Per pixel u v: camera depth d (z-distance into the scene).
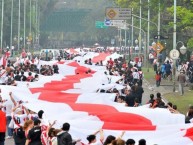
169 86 74.75
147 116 28.12
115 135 26.27
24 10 173.50
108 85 43.88
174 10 69.69
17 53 153.88
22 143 31.80
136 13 124.50
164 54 103.12
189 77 73.00
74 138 26.98
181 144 24.34
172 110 30.28
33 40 195.25
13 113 32.47
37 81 44.16
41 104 31.14
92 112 29.16
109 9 111.19
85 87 43.12
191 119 31.41
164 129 26.11
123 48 175.38
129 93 40.91
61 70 58.44
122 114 28.05
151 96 39.28
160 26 101.44
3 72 54.78
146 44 119.88
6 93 36.50
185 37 90.81
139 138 25.92
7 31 179.75
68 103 31.06
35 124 28.91
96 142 25.53
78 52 112.94
